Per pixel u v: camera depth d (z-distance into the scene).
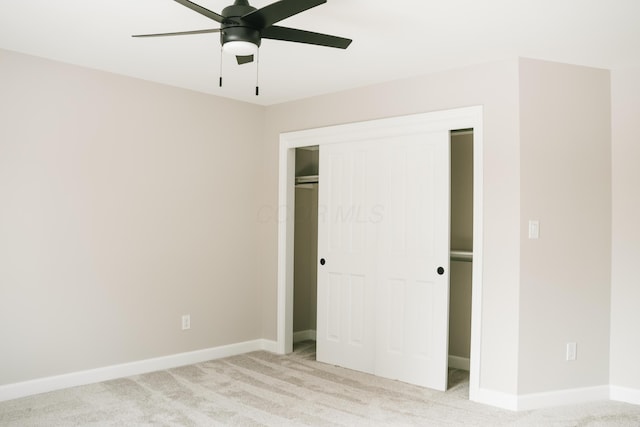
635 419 3.25
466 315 4.46
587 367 3.64
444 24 2.91
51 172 3.64
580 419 3.24
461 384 3.96
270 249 4.96
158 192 4.24
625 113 3.71
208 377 4.04
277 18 2.29
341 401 3.51
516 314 3.42
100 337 3.89
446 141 3.80
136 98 4.10
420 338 3.92
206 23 2.95
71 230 3.73
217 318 4.66
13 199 3.47
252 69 3.83
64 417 3.15
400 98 4.04
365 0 2.60
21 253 3.50
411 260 3.99
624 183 3.71
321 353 4.57
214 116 4.64
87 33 3.12
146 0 2.64
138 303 4.11
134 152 4.09
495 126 3.54
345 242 4.43
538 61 3.52
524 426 3.10
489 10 2.71
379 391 3.75
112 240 3.96
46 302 3.62
